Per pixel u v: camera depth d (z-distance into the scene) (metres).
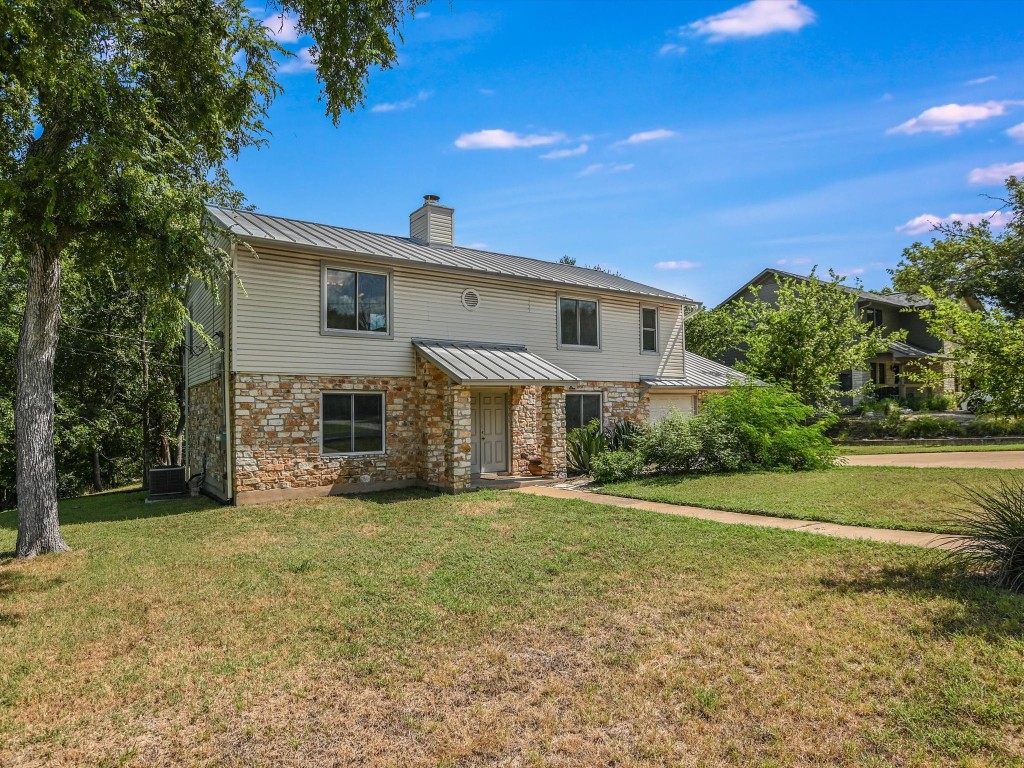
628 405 18.92
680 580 6.38
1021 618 4.81
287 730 3.74
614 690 4.07
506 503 11.65
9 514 14.80
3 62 6.71
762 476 13.47
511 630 5.20
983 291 27.59
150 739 3.71
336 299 13.35
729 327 34.09
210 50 8.45
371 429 13.81
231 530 9.81
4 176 7.52
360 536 9.15
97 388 24.52
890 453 18.47
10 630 5.61
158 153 8.30
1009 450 18.02
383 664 4.62
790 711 3.69
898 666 4.16
